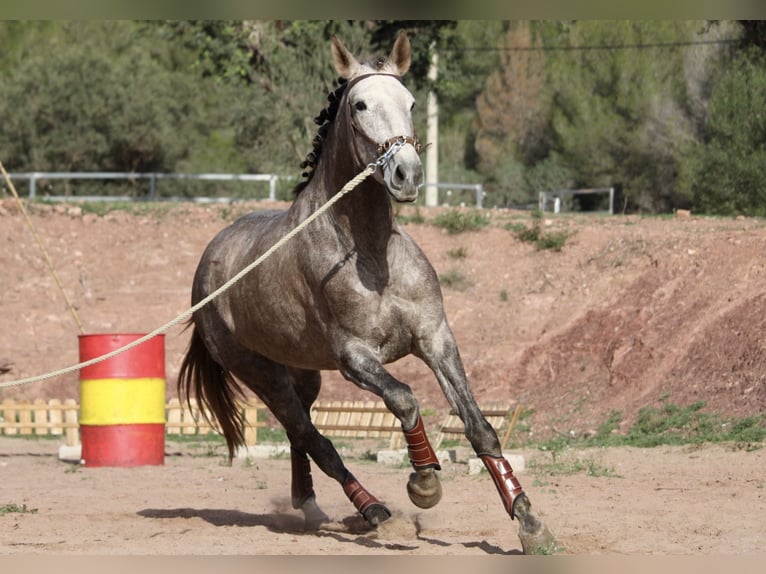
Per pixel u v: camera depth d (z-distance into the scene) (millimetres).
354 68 7859
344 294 7574
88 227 25688
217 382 9992
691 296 19234
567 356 19719
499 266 23047
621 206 43219
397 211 25000
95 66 46656
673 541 8000
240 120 32094
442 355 7570
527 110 52219
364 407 17000
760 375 16250
